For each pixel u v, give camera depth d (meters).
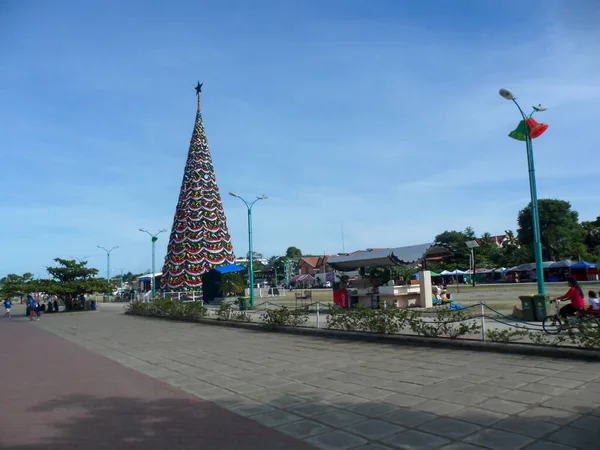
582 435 4.82
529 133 13.80
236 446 5.01
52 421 6.14
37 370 10.21
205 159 47.78
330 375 8.42
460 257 71.94
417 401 6.41
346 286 21.95
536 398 6.21
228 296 35.56
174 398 7.25
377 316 12.97
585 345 8.60
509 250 63.19
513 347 9.46
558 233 56.22
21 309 50.12
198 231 45.66
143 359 11.35
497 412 5.72
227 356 11.23
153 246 41.50
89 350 13.53
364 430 5.37
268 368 9.41
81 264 40.78
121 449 5.02
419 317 12.60
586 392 6.34
